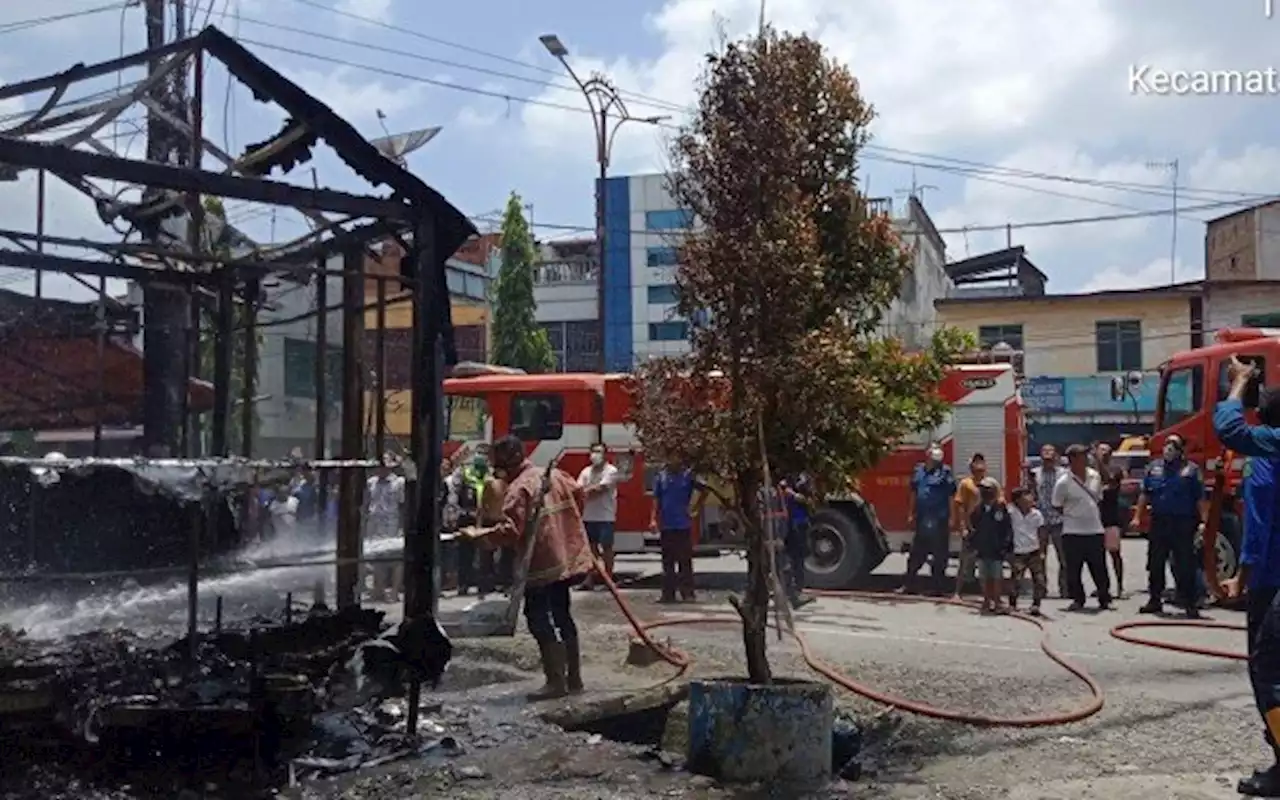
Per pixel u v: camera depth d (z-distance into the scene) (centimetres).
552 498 845
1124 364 4003
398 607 962
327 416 962
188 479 643
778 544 888
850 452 703
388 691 712
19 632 762
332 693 699
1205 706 904
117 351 1095
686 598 1562
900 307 3528
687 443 696
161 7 1330
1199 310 3944
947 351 743
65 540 834
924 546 1647
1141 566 2197
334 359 969
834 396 679
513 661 998
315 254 870
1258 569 674
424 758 683
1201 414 1619
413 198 724
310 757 670
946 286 5094
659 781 654
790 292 681
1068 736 806
